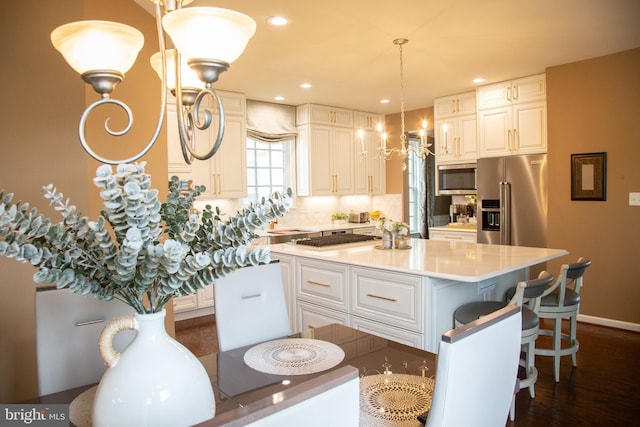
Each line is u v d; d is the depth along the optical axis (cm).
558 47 378
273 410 64
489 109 500
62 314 153
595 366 315
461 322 251
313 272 320
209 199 482
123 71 116
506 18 311
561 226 441
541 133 462
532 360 271
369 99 559
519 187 472
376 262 277
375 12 296
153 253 79
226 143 498
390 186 668
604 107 408
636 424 237
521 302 239
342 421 74
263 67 414
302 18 304
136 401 85
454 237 548
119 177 80
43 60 223
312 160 575
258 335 201
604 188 411
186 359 94
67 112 229
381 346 171
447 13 300
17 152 216
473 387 99
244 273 202
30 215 80
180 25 105
